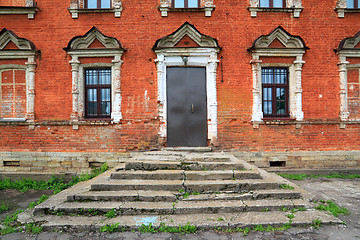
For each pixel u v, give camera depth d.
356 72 8.12
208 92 7.82
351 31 8.04
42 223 3.99
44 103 7.78
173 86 7.93
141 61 7.81
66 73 7.80
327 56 7.97
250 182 5.04
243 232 3.76
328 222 3.98
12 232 3.87
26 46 7.86
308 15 7.99
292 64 7.93
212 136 7.72
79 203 4.53
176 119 7.91
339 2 7.95
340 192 5.94
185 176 5.32
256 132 7.83
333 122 7.84
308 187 6.37
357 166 7.90
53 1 7.87
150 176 5.34
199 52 7.74
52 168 7.70
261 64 7.89
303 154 7.84
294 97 7.91
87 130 7.74
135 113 7.77
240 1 7.91
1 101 7.90
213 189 4.94
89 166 7.76
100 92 7.99
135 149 7.73
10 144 7.74
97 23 7.87
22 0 8.04
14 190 6.89
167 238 3.60
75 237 3.68
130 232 3.79
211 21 7.88
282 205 4.45
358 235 3.68
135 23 7.85
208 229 3.84
